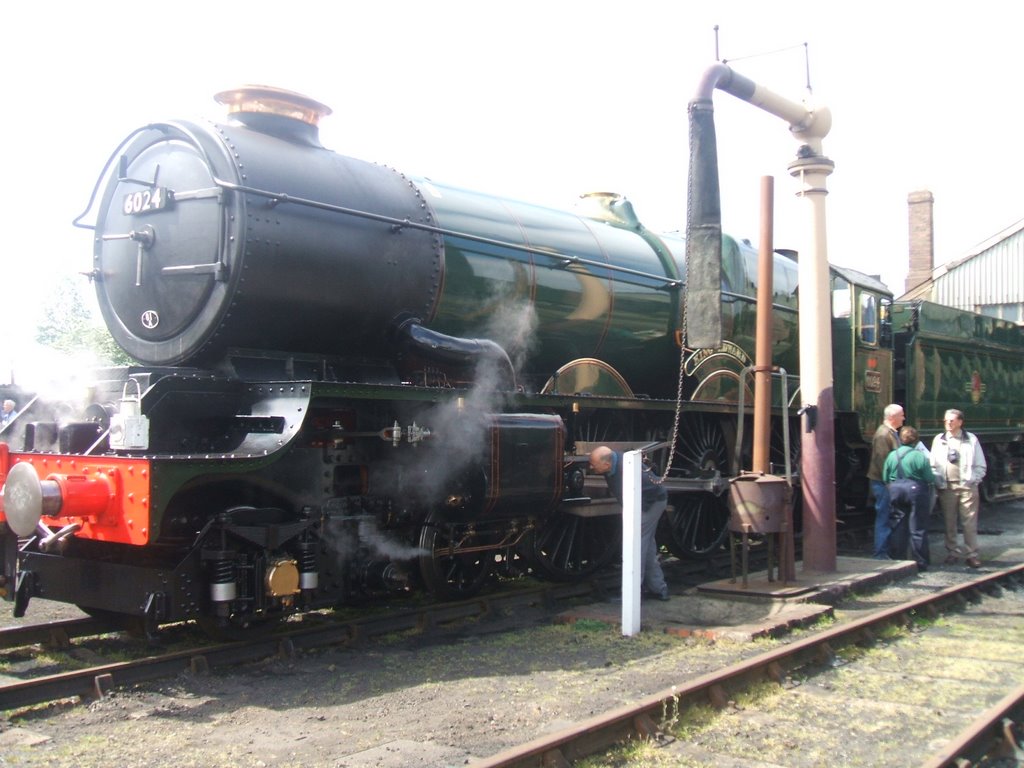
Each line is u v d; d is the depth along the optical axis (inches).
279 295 248.4
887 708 196.7
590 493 338.3
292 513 240.5
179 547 228.4
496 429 273.6
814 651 232.5
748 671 207.0
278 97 269.9
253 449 224.1
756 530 305.1
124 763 159.9
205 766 158.9
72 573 234.5
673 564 388.2
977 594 325.7
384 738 174.1
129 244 266.8
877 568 354.0
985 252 1200.2
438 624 273.0
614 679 216.2
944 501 410.9
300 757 163.5
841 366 482.9
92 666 223.3
